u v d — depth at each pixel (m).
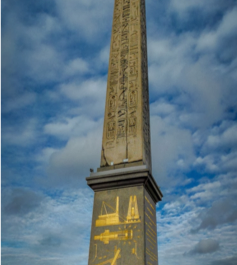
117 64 19.45
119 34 20.53
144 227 14.16
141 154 16.22
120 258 13.75
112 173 15.53
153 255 14.88
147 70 20.36
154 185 16.08
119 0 22.06
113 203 15.00
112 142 17.02
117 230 14.37
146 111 18.53
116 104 18.14
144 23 21.69
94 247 14.30
